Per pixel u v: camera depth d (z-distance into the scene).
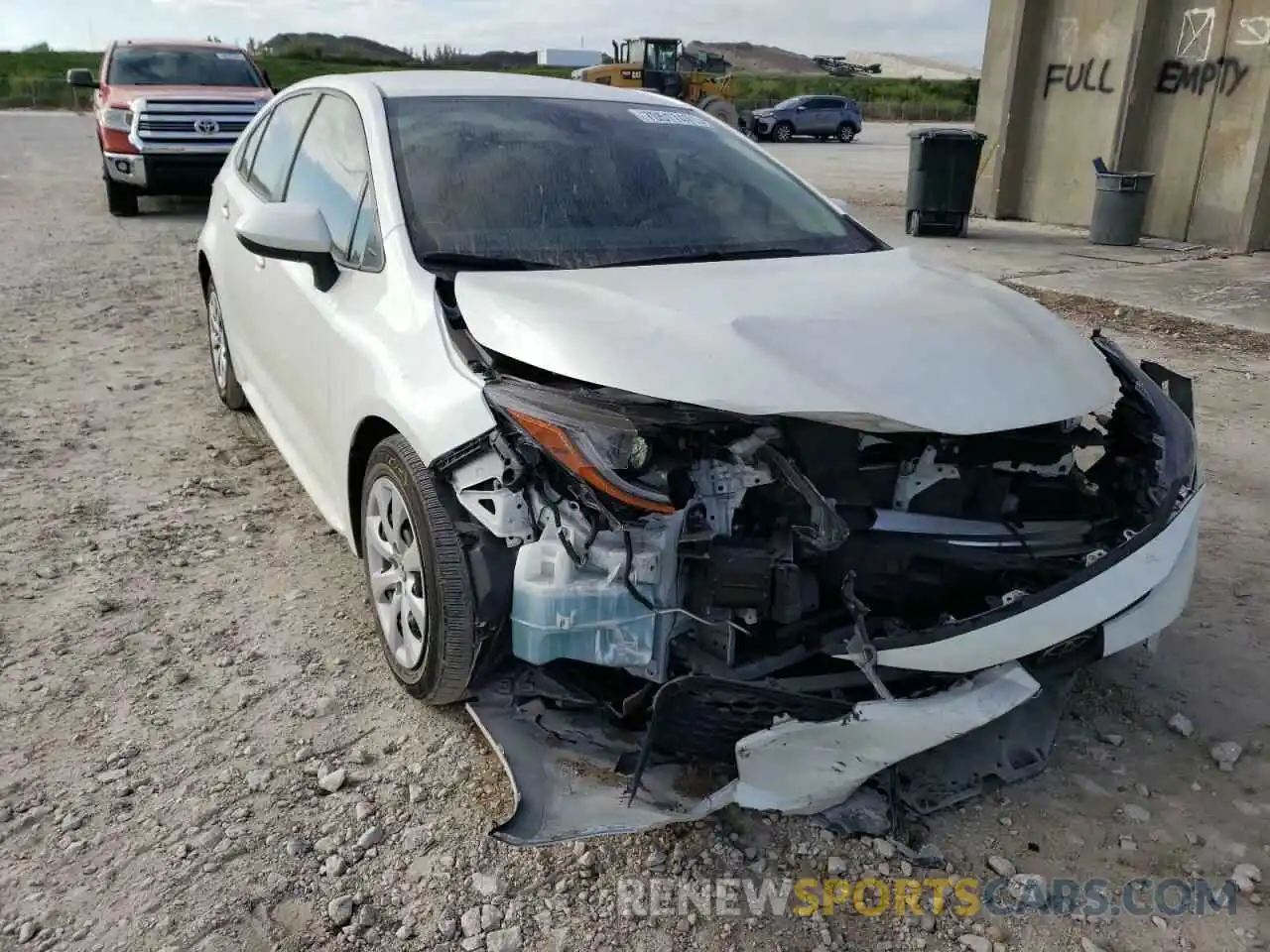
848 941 2.38
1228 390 6.36
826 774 2.44
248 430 5.34
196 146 12.01
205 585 3.80
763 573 2.46
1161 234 12.30
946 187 12.12
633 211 3.55
